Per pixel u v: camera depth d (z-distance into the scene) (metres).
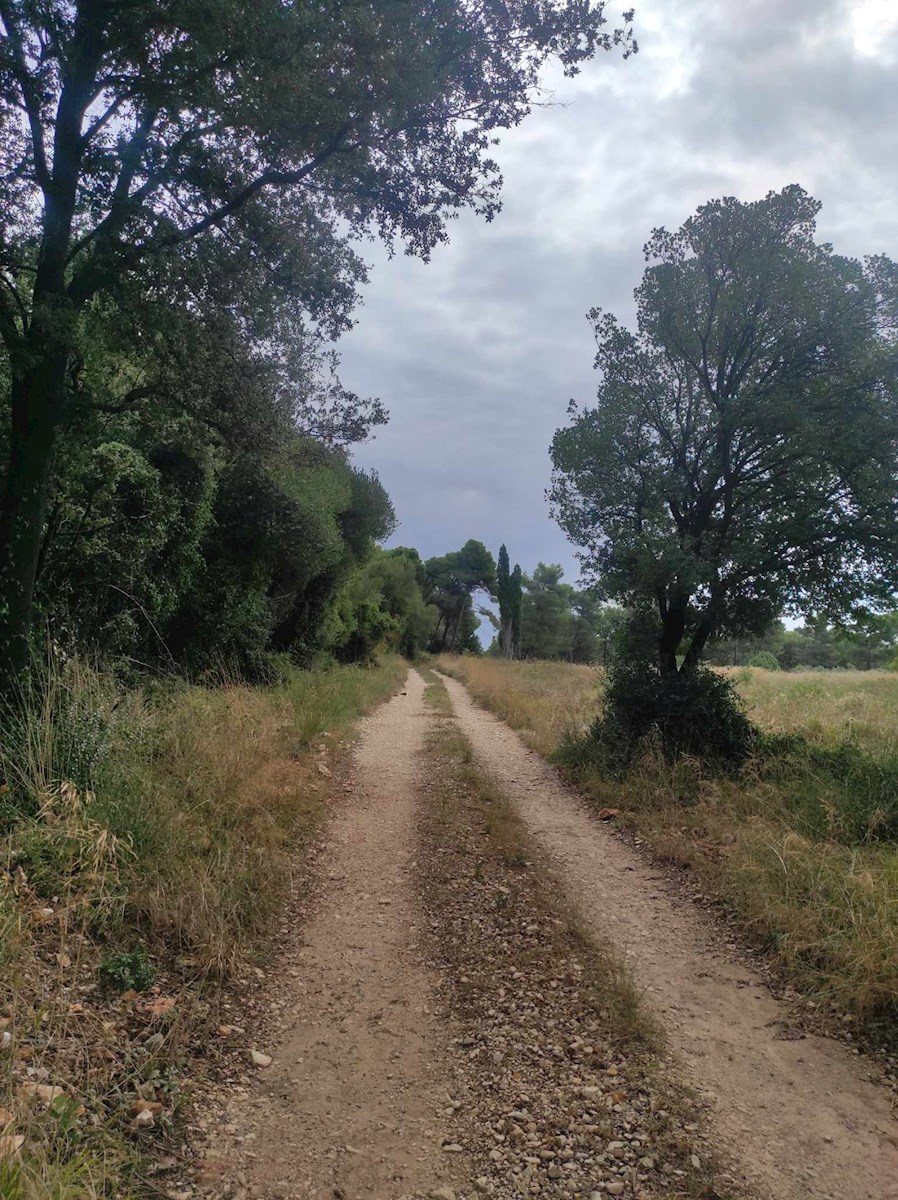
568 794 9.31
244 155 7.59
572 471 11.27
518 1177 2.88
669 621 10.67
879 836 6.29
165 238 6.78
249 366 9.03
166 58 6.25
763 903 5.21
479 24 7.39
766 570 9.86
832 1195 2.77
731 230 9.85
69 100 6.54
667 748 9.46
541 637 67.44
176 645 13.68
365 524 22.39
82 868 4.79
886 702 15.66
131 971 4.09
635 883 6.14
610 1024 3.96
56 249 6.70
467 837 7.29
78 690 6.43
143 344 7.75
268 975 4.57
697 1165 2.92
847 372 9.43
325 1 6.43
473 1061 3.71
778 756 9.00
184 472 11.87
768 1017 4.10
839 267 9.33
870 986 4.05
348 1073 3.61
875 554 9.28
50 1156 2.66
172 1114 3.16
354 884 6.14
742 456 10.09
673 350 10.65
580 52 7.61
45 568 9.20
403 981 4.57
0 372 7.82
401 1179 2.88
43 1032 3.42
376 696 19.69
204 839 5.84
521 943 4.95
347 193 8.32
